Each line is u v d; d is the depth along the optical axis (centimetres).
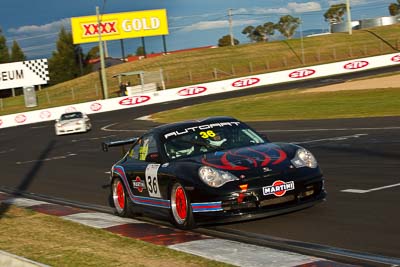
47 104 18712
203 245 1914
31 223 2603
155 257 1803
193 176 2152
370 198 2503
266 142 2436
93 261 1816
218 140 2391
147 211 2484
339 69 16988
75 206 3117
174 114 10731
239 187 2081
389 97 8575
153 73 17038
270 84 16275
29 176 4750
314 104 9006
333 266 1559
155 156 2380
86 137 8281
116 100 15100
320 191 2230
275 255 1708
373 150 4006
